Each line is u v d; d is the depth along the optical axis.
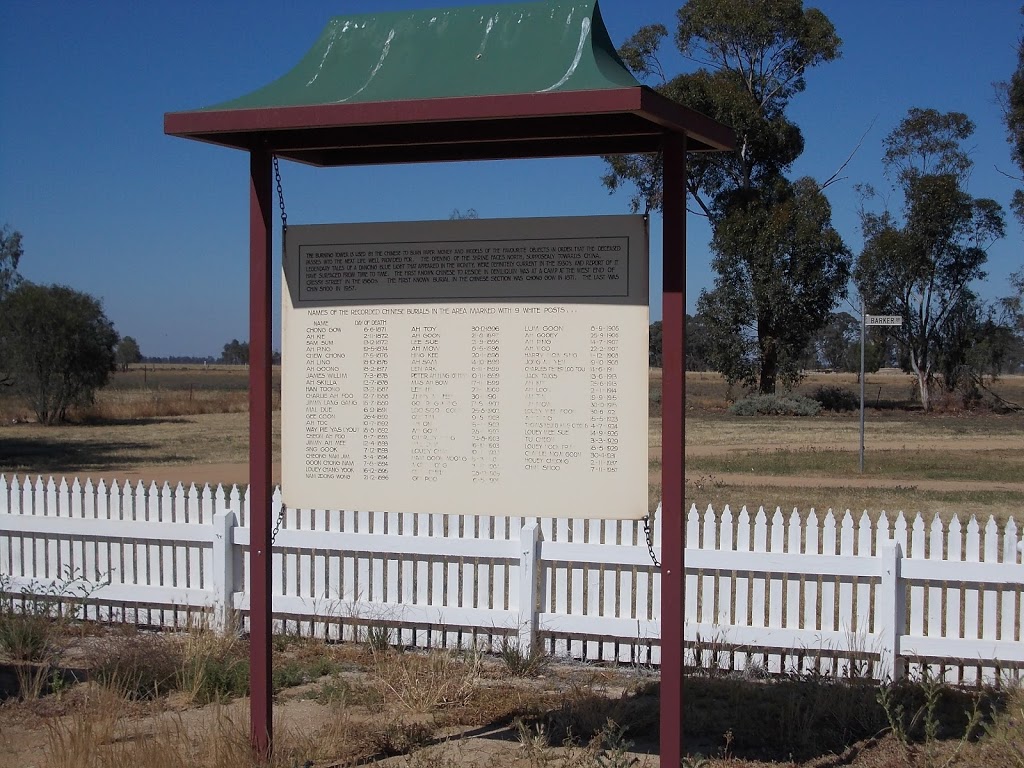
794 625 7.27
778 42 51.97
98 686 6.50
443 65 4.93
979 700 6.39
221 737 5.31
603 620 7.54
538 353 5.15
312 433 5.45
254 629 5.38
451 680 6.70
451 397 5.26
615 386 5.06
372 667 7.32
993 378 54.03
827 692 6.25
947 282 53.12
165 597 8.52
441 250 5.28
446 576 8.02
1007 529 6.97
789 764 5.41
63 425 37.94
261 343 5.40
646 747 5.74
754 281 50.06
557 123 5.22
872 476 19.81
